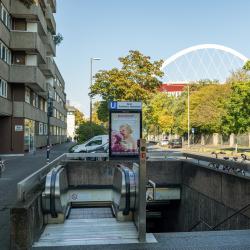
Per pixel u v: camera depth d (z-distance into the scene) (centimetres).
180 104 8381
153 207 1925
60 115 8081
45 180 907
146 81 4216
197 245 708
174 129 8394
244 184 1035
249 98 4250
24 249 648
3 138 3712
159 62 4294
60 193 896
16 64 3881
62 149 4894
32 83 3791
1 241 725
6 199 1190
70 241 746
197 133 8031
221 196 1201
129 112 1859
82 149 2875
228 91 6169
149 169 1702
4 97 3434
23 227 650
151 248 695
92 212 1162
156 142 8662
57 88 7144
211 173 1295
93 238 768
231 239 745
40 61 4491
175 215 1789
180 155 1941
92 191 1619
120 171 984
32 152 3878
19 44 3744
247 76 6388
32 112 4197
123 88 4028
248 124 4291
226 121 4547
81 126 4128
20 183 705
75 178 1612
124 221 921
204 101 6575
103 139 2933
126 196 895
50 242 739
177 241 736
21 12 3744
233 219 1103
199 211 1422
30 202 695
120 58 4209
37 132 4684
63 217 901
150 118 7331
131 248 696
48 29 5169
